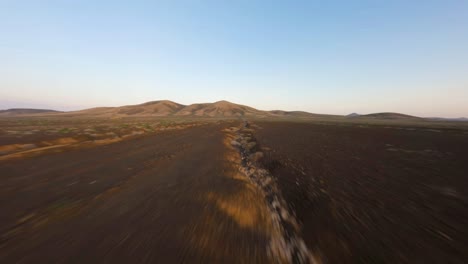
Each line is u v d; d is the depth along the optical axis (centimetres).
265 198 668
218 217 471
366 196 757
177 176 827
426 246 452
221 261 322
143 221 448
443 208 657
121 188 678
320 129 4666
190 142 1984
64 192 634
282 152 1688
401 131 3994
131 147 1631
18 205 533
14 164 1018
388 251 432
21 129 3088
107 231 405
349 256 411
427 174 1065
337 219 576
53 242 366
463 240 476
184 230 410
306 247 428
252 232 425
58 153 1343
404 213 620
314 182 916
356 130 4309
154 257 323
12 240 372
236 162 1183
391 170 1141
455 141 2498
